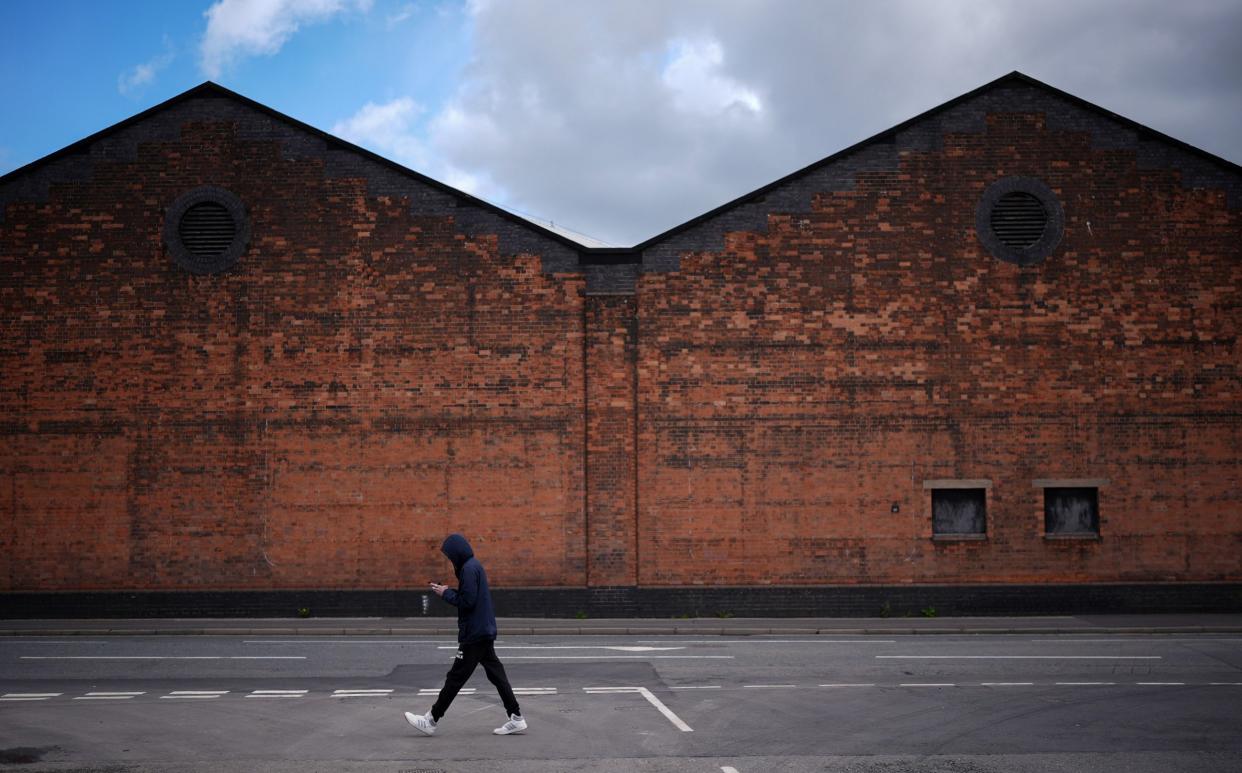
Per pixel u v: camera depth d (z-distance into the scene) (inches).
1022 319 927.7
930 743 451.5
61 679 625.0
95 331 925.2
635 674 636.1
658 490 918.4
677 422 921.5
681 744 448.1
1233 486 920.3
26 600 908.0
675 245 932.0
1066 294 927.7
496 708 528.1
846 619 895.7
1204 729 480.1
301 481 918.4
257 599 909.8
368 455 920.3
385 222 932.6
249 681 615.8
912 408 922.1
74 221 931.3
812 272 928.9
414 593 910.4
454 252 931.3
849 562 914.7
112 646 776.3
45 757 426.9
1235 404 922.7
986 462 920.3
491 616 467.2
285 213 933.2
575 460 919.0
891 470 920.3
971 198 932.0
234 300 927.7
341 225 932.0
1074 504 925.2
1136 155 933.8
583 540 914.1
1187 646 762.8
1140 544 917.2
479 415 922.1
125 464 919.0
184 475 919.0
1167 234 930.1
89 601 909.8
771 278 928.3
